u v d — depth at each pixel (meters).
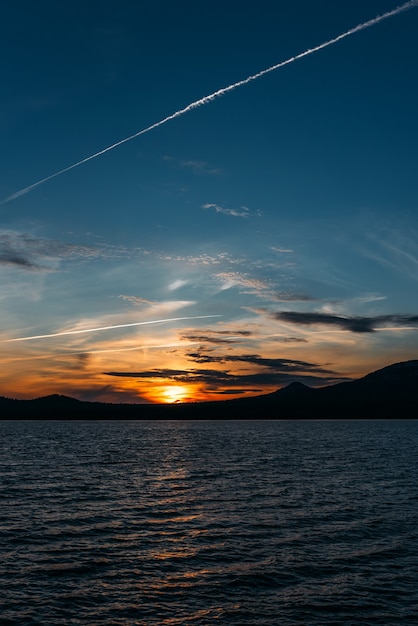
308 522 37.19
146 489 52.91
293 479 60.53
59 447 121.75
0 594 23.08
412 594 23.39
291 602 22.50
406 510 41.41
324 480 59.62
